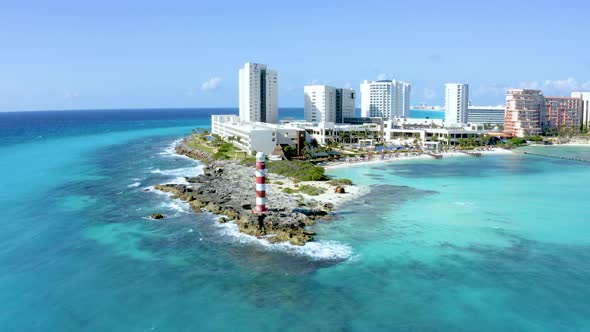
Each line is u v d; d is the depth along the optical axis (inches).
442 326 2647.6
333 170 7721.5
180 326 2640.3
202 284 3139.8
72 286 3122.5
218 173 6968.5
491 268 3410.4
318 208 4886.8
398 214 4810.5
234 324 2655.0
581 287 3107.8
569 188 6245.1
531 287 3107.8
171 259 3565.5
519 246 3865.7
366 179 6840.6
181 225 4397.1
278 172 7052.2
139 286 3120.1
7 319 2711.6
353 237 4060.0
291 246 3816.4
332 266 3432.6
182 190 5684.1
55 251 3747.5
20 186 6269.7
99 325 2655.0
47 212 4899.1
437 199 5516.7
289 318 2716.5
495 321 2699.3
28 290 3065.9
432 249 3782.0
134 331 2596.0
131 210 4950.8
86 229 4303.6
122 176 7076.8
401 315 2753.4
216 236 4069.9
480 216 4751.5
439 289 3075.8
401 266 3437.5
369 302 2901.1
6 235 4143.7
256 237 4028.1
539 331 2603.3
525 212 4926.2
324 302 2898.6
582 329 2618.1
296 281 3181.6
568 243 3941.9
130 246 3848.4
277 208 4761.3
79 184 6417.3
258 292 3026.6
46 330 2603.3
